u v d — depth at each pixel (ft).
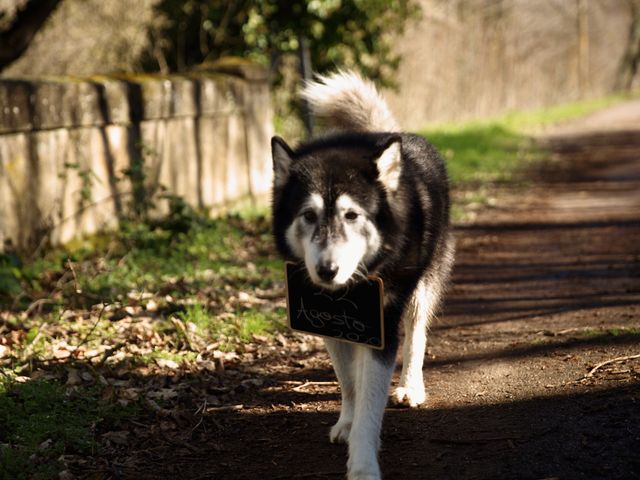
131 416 9.84
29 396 9.80
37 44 29.86
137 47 30.89
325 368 11.28
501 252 17.40
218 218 18.70
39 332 11.44
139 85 17.54
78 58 31.07
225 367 11.24
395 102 42.88
